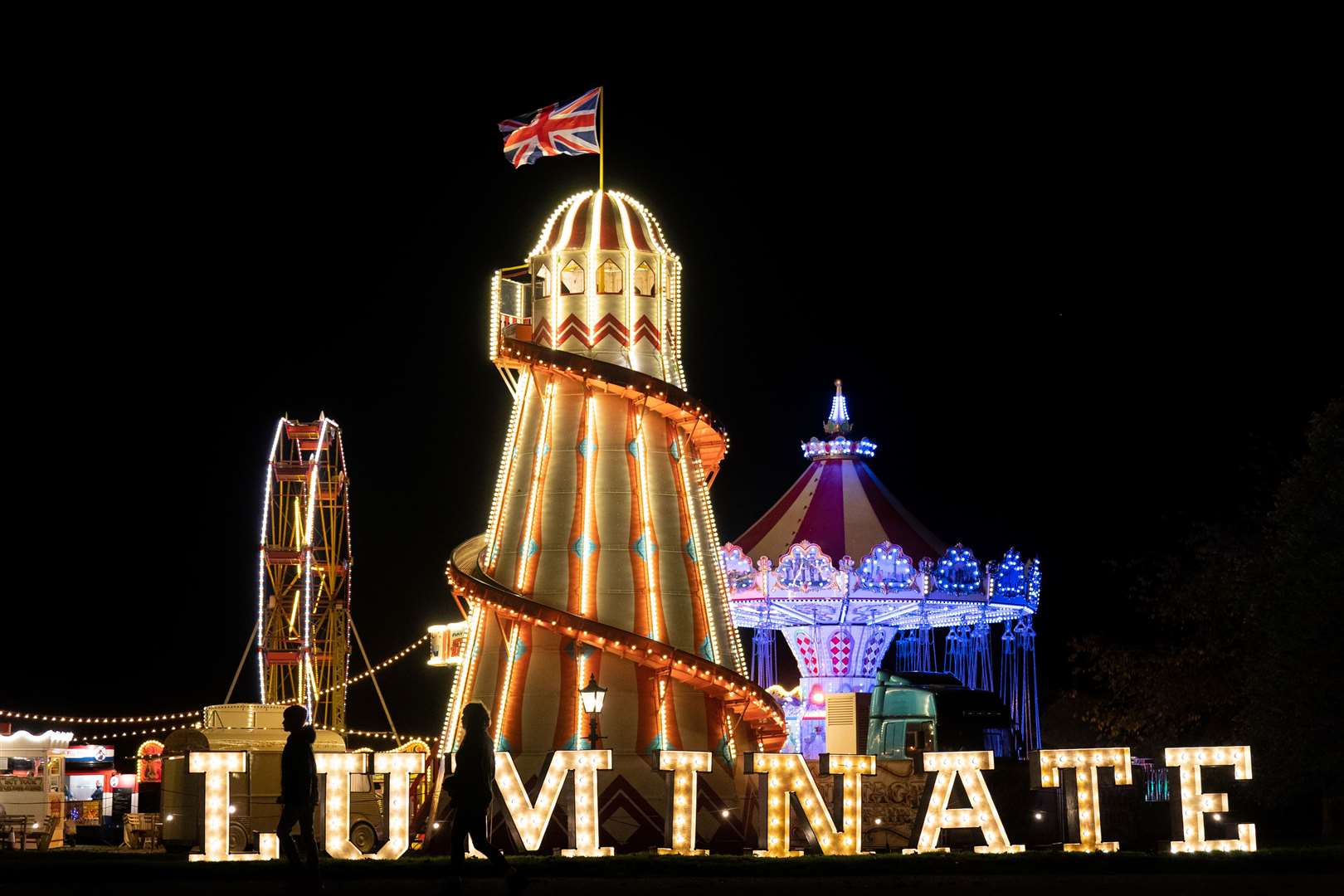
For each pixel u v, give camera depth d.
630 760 35.84
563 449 39.12
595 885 24.53
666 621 37.91
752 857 29.50
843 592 54.25
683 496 39.59
